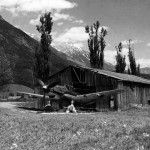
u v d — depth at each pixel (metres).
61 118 21.03
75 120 19.50
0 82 90.25
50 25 65.62
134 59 103.00
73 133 14.21
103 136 13.00
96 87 48.44
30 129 15.44
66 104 33.12
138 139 11.92
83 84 50.28
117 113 35.19
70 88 50.69
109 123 17.94
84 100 30.89
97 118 21.75
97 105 47.38
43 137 12.88
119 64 100.06
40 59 63.78
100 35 82.19
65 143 11.43
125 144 10.98
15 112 30.61
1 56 93.88
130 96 49.84
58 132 14.43
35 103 51.75
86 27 81.88
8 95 114.50
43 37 65.19
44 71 63.59
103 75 47.50
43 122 18.28
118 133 13.76
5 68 90.62
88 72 49.66
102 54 81.88
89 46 82.25
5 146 10.98
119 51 100.81
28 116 23.56
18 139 12.48
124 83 47.91
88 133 13.93
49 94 32.53
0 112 28.67
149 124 17.34
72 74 51.81
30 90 148.62
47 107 32.62
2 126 16.64
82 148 10.42
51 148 10.50
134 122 19.03
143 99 56.12
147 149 10.11
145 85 58.03
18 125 16.97
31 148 10.57
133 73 102.62
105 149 10.18
